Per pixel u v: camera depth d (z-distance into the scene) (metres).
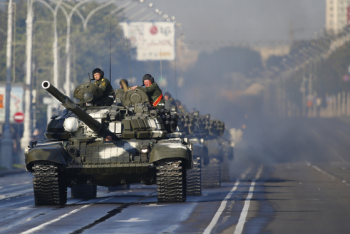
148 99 69.62
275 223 46.12
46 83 54.75
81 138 63.25
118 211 55.19
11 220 50.44
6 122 183.88
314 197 69.12
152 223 46.88
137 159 62.00
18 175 158.12
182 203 61.06
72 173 62.00
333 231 42.31
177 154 59.62
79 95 68.56
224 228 43.66
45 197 61.84
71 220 49.53
